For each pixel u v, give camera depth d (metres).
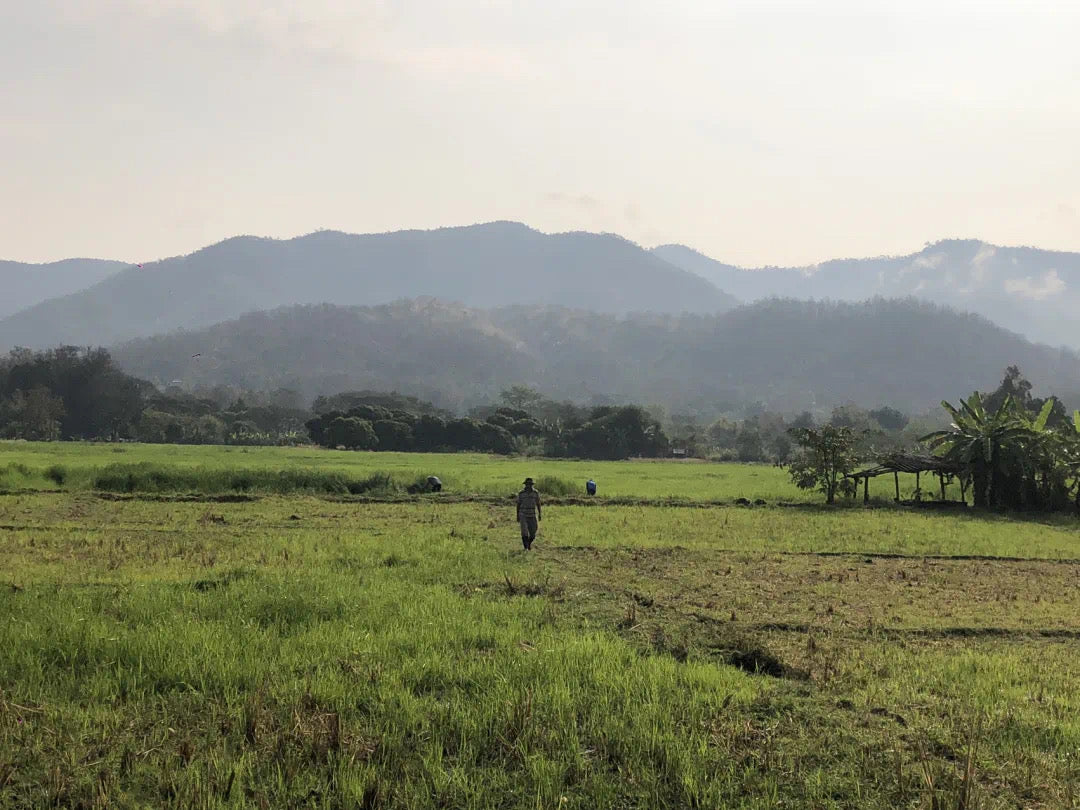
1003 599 17.02
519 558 20.03
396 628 12.02
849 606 15.79
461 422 111.12
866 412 177.50
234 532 24.27
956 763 8.18
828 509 36.91
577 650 11.02
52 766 7.53
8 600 13.09
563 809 7.09
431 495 37.50
